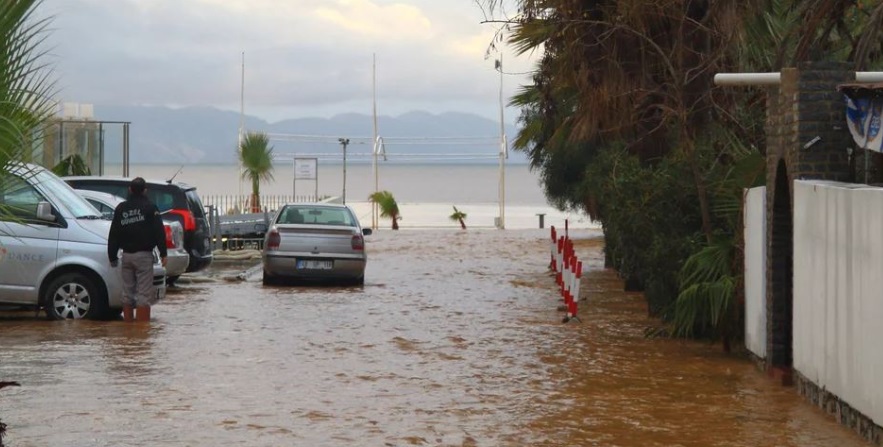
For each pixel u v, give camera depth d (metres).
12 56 9.71
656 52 26.70
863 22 25.59
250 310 27.75
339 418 14.59
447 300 30.97
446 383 17.38
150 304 24.73
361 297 31.72
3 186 10.20
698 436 13.80
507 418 14.78
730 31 24.34
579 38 26.55
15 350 20.25
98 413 14.67
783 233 18.38
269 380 17.38
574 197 57.06
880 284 12.80
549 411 15.30
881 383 12.79
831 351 14.97
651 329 23.30
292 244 34.84
